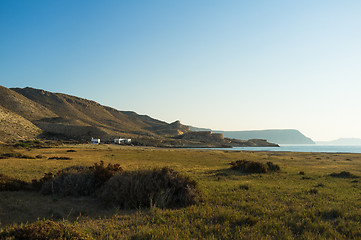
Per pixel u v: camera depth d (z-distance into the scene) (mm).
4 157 33156
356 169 28078
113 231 6566
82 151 58094
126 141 144375
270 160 42719
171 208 9609
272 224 7152
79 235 5867
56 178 12555
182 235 6191
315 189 13227
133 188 9930
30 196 11344
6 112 118688
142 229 6582
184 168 25141
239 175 20844
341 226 7219
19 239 5508
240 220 7527
